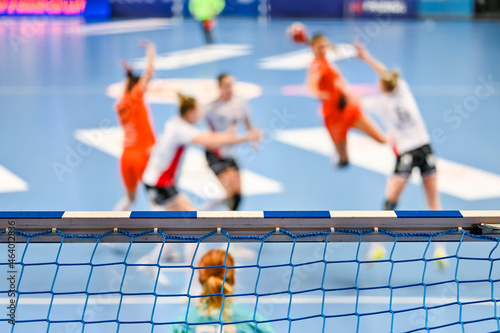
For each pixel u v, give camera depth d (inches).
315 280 277.6
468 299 264.4
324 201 401.1
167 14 1153.4
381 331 239.5
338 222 113.7
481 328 240.5
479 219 114.9
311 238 115.3
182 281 273.1
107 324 243.0
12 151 490.6
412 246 313.7
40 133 531.8
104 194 410.3
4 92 659.4
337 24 1059.9
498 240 115.6
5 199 402.6
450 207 385.1
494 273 286.5
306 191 414.0
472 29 1041.5
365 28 1024.2
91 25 1067.9
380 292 269.6
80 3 1146.7
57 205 395.2
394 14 1140.5
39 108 603.2
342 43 879.1
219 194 382.3
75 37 945.5
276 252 303.6
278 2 1124.5
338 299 262.1
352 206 395.2
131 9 1159.6
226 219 112.5
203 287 160.1
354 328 241.3
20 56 823.7
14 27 1039.6
